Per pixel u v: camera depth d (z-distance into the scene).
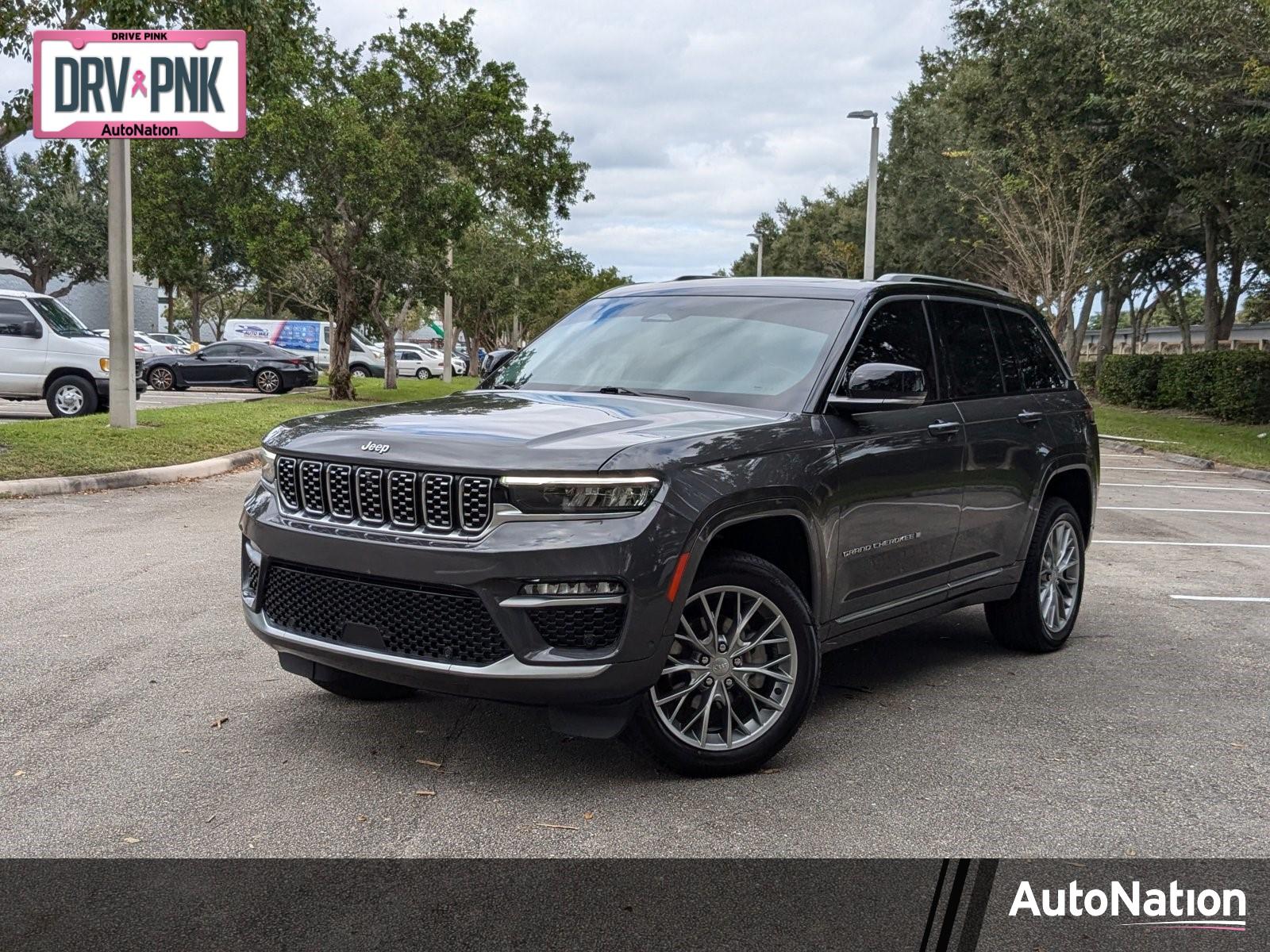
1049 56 28.48
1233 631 6.80
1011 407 5.85
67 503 10.65
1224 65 20.55
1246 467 17.70
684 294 5.55
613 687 3.72
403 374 52.47
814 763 4.32
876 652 6.17
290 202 26.14
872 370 4.55
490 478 3.71
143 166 27.89
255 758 4.21
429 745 4.39
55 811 3.69
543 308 55.34
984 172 31.27
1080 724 4.90
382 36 28.30
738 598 4.14
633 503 3.75
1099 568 8.89
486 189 29.42
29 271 52.44
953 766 4.33
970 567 5.54
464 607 3.75
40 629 6.00
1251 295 53.09
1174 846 3.64
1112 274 36.44
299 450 4.15
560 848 3.48
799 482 4.28
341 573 3.98
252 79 13.91
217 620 6.28
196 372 31.56
